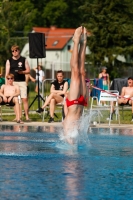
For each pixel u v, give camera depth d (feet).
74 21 302.45
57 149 43.09
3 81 87.15
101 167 35.09
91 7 183.62
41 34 78.74
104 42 179.01
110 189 28.73
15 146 44.80
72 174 32.63
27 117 71.15
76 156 39.58
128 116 80.43
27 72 70.03
